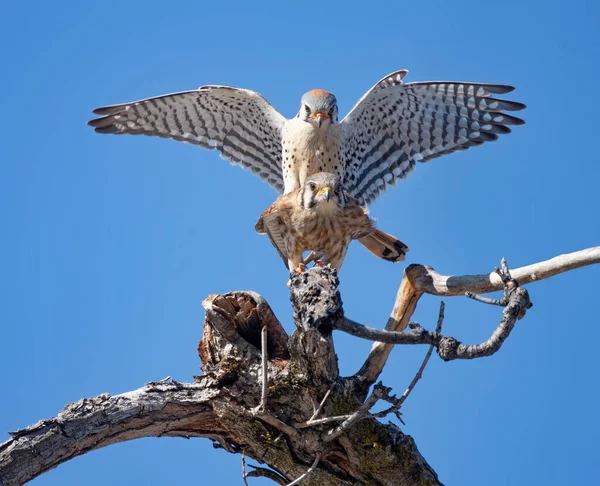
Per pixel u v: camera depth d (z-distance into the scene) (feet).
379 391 29.66
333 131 48.37
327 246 42.32
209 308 33.60
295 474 34.17
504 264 29.94
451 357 28.60
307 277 30.50
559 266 34.22
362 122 49.93
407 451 33.60
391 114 49.67
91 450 32.37
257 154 52.11
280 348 34.50
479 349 28.27
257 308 33.96
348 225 41.63
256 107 50.11
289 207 41.65
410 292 37.40
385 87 47.98
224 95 49.75
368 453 33.24
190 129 51.98
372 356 33.96
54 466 31.50
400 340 29.04
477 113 48.60
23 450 30.48
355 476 33.88
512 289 29.27
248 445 34.17
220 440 35.06
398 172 51.13
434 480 33.81
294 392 32.94
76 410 31.73
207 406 33.55
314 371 32.14
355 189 51.34
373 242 44.42
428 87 47.78
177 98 49.98
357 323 29.71
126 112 50.75
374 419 33.42
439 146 50.37
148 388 33.17
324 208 40.73
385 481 33.78
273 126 50.44
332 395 33.01
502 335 28.55
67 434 31.27
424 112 49.24
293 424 33.09
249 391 33.19
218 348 33.88
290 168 49.29
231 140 52.08
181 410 33.40
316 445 33.04
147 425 33.01
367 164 51.24
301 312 30.04
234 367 33.35
